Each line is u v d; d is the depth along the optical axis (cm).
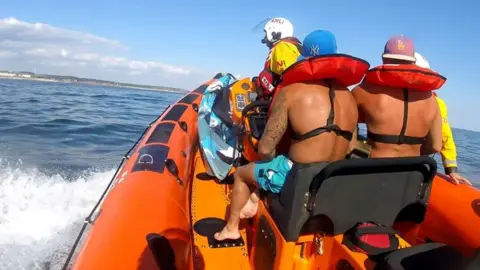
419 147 187
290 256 181
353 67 170
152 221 211
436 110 190
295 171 170
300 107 174
